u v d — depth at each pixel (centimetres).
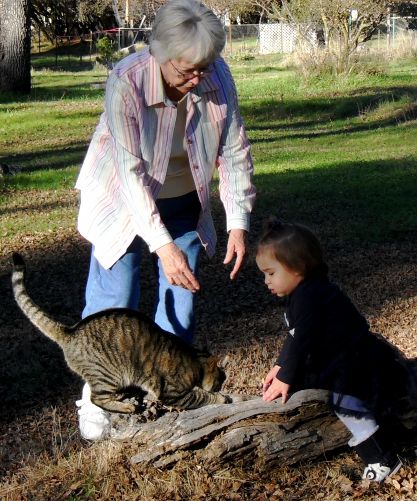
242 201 412
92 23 5397
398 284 773
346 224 984
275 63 3322
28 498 414
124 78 374
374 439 391
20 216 1095
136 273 431
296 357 379
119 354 422
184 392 431
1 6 2488
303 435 405
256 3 3788
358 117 1939
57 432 501
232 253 410
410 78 2400
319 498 387
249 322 697
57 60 4194
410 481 390
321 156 1436
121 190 384
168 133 385
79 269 862
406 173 1241
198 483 396
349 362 385
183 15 351
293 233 379
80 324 430
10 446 498
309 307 377
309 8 2489
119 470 416
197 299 759
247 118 2011
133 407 428
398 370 394
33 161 1510
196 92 385
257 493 391
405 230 949
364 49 2706
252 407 405
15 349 657
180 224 417
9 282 827
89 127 1892
